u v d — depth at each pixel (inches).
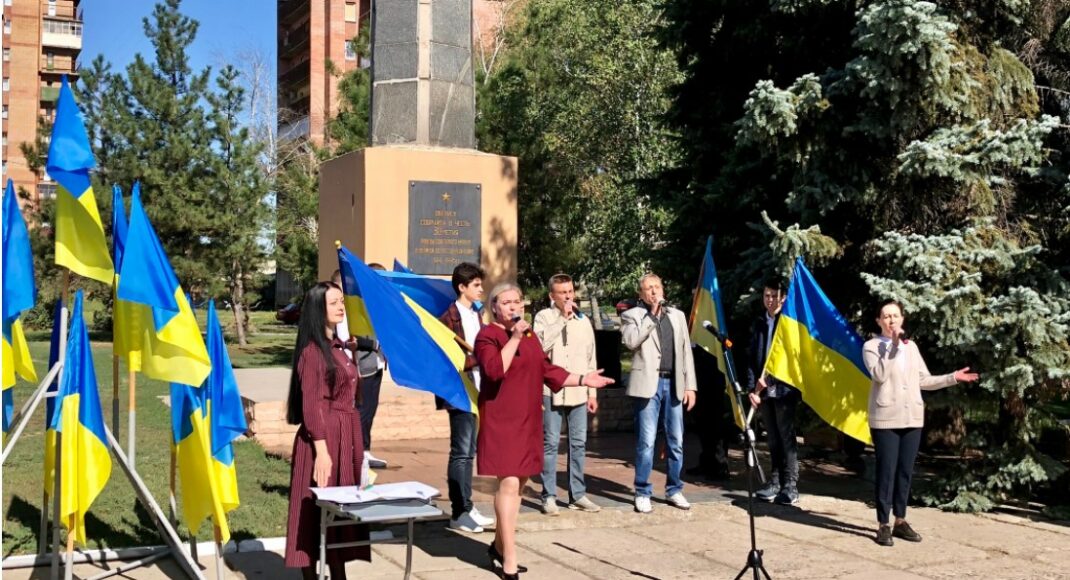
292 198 1161.4
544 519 318.7
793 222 433.4
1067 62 414.6
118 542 274.2
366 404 340.8
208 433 225.1
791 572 264.4
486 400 247.8
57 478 228.2
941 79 340.8
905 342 306.2
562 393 325.4
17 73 2709.2
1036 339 319.9
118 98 1138.7
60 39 2815.0
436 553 275.9
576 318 331.9
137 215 213.6
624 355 1071.0
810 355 333.1
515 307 248.5
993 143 340.2
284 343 1282.0
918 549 293.1
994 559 283.1
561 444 490.0
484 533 299.6
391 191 506.3
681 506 339.6
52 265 1146.7
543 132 946.7
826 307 334.0
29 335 1275.8
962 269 345.7
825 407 332.5
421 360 239.8
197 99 1161.4
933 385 304.3
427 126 528.1
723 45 492.4
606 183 1001.5
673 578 255.9
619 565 268.1
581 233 1005.8
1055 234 381.1
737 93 494.9
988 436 355.6
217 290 1139.9
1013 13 382.9
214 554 263.3
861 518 334.0
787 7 417.7
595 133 981.8
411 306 255.1
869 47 345.1
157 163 1118.4
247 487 349.4
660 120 546.3
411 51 529.7
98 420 225.0
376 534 291.7
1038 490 377.4
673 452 341.1
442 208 514.0
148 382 718.5
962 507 346.6
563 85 1007.0
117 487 343.6
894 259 355.6
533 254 924.6
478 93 906.1
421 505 204.2
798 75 453.7
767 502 355.3
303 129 2385.6
